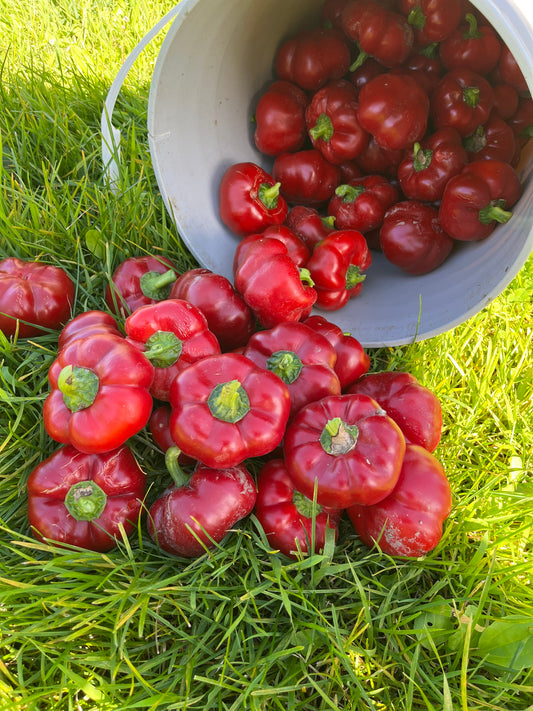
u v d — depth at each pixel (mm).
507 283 395
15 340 416
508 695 323
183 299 436
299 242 495
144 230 531
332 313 527
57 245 495
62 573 325
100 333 373
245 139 567
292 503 375
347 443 344
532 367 498
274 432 351
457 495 424
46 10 746
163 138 474
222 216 516
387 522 358
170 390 365
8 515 381
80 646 327
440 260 511
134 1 756
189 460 402
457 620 350
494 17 318
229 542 375
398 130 499
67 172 581
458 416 458
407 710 305
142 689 319
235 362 363
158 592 333
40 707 315
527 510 373
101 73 663
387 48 525
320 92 542
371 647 346
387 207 554
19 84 613
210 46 470
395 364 486
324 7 573
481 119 532
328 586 369
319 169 556
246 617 333
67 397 342
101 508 360
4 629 319
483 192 461
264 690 297
